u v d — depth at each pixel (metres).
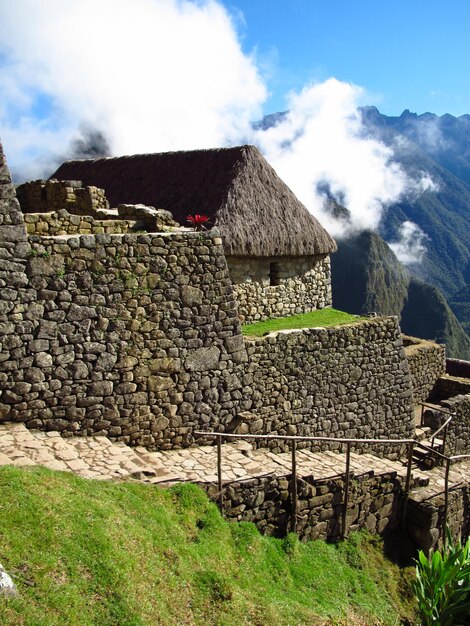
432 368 18.02
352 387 12.70
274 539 8.55
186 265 9.70
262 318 14.56
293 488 8.72
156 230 10.62
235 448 9.86
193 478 8.18
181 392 9.76
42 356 8.45
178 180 15.23
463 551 7.77
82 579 5.18
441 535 10.36
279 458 9.99
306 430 11.81
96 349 8.87
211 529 7.46
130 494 7.07
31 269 8.28
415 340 19.02
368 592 8.79
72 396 8.72
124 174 16.98
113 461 8.00
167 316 9.52
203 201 14.05
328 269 16.59
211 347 10.05
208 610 6.00
